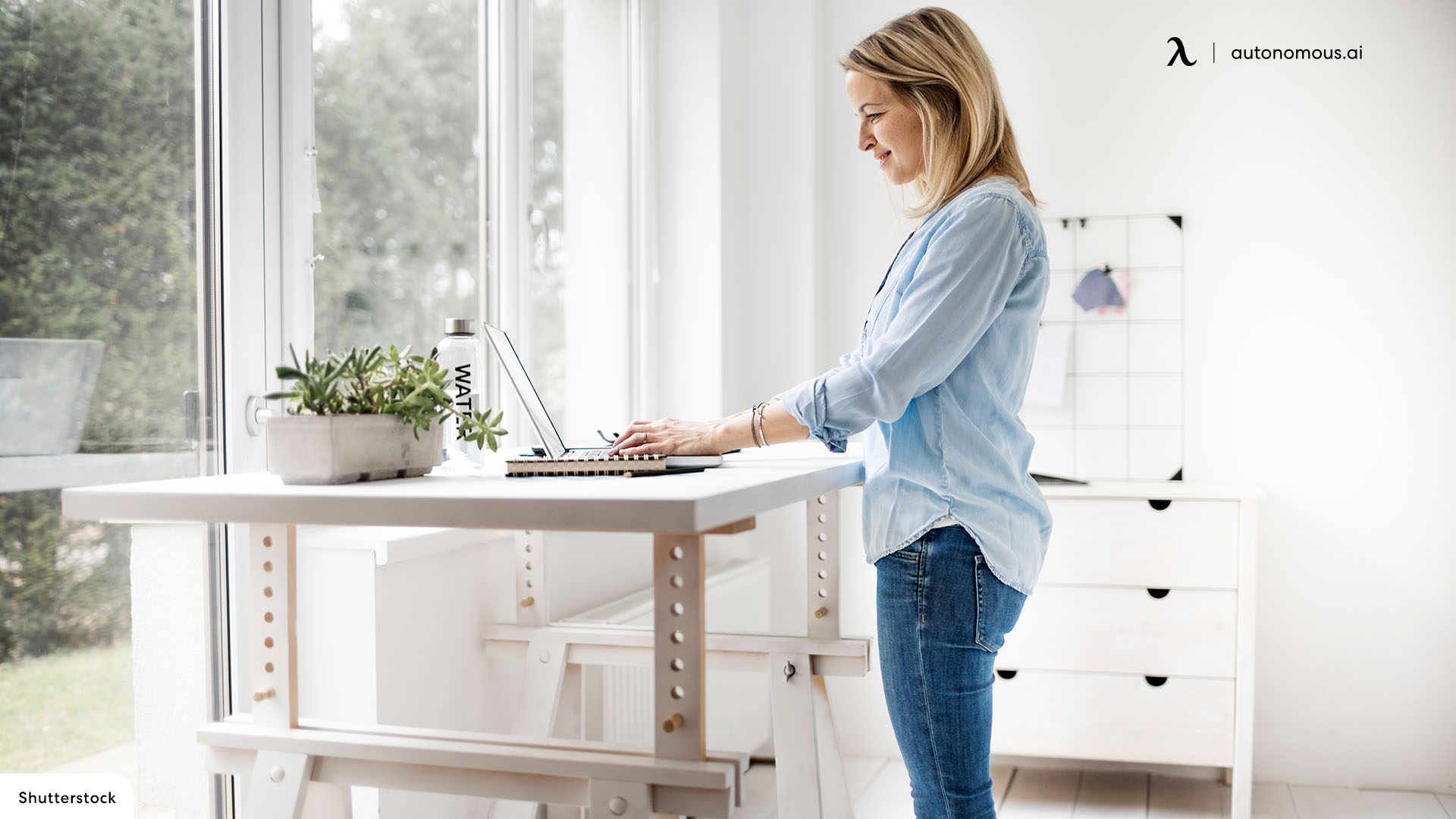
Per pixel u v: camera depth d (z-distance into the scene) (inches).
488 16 92.9
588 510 36.0
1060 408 116.3
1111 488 103.0
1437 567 108.3
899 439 54.5
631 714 93.7
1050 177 116.6
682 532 35.4
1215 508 99.5
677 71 119.0
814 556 66.1
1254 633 99.4
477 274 91.2
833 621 65.5
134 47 58.8
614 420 112.9
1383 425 109.4
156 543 59.5
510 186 94.3
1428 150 108.4
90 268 56.1
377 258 78.6
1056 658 102.9
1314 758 111.2
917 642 52.8
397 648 66.9
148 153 59.7
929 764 53.5
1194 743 100.0
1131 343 114.7
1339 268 110.2
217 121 64.4
